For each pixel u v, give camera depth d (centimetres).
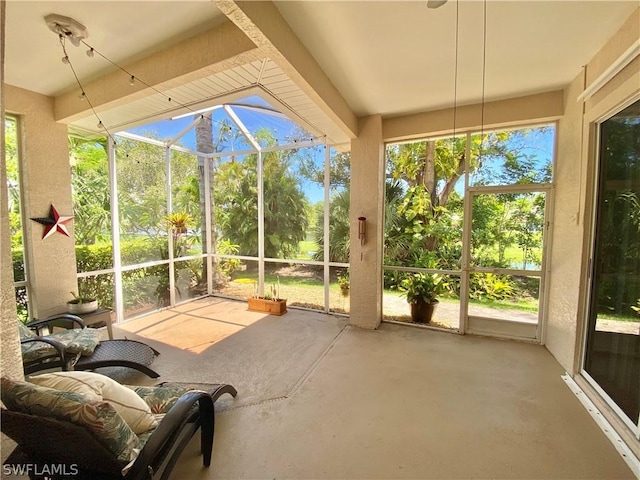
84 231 397
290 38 207
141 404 164
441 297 423
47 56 246
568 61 259
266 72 245
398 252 442
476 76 284
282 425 215
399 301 448
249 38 190
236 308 510
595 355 255
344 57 248
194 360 319
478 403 240
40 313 329
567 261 299
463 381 274
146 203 479
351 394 254
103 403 122
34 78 287
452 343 362
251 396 251
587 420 219
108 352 273
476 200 386
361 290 416
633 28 197
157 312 487
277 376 285
